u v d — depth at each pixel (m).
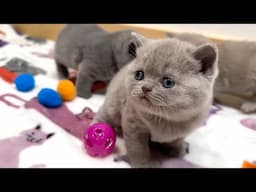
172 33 0.46
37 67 0.49
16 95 0.40
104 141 0.29
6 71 0.45
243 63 0.40
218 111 0.41
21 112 0.36
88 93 0.43
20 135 0.32
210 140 0.34
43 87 0.43
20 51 0.53
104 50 0.42
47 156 0.29
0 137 0.31
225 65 0.41
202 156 0.32
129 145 0.29
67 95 0.40
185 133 0.29
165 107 0.25
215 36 0.49
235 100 0.45
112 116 0.33
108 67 0.43
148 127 0.28
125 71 0.32
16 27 0.64
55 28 0.61
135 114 0.28
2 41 0.56
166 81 0.25
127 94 0.28
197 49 0.25
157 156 0.32
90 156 0.30
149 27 0.53
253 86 0.40
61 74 0.48
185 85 0.25
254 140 0.35
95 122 0.34
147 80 0.26
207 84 0.26
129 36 0.41
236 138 0.35
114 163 0.29
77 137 0.33
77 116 0.37
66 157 0.29
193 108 0.26
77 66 0.45
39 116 0.35
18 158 0.28
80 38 0.45
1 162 0.28
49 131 0.33
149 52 0.26
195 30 0.51
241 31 0.48
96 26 0.48
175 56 0.26
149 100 0.25
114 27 0.55
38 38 0.62
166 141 0.30
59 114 0.36
